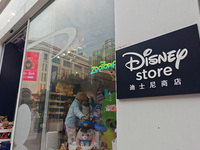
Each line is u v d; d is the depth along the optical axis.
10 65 2.97
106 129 1.02
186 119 0.53
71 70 1.41
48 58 1.73
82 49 1.37
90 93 1.19
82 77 1.29
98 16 1.31
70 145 1.21
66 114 1.33
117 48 0.80
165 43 0.61
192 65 0.53
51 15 1.87
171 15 0.64
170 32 0.61
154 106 0.61
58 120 1.38
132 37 0.75
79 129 1.19
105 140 1.01
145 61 0.66
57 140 1.34
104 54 1.17
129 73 0.70
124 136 0.68
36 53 1.92
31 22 2.20
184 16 0.60
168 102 0.58
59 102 1.43
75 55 1.42
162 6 0.67
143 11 0.74
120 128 0.70
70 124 1.26
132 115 0.67
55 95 1.49
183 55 0.56
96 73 1.19
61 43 1.62
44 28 1.92
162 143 0.57
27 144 1.61
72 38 1.51
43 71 1.73
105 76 1.12
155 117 0.60
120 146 0.69
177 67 0.56
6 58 2.93
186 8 0.60
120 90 0.72
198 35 0.54
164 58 0.60
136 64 0.69
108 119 1.02
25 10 2.18
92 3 1.38
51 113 1.47
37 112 1.62
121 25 0.81
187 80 0.53
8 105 2.84
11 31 2.59
